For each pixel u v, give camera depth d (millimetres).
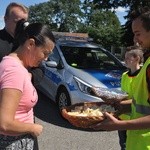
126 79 4074
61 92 7172
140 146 2623
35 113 7348
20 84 2256
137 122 2475
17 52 2400
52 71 7625
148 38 2520
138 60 3988
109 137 6102
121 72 7188
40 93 8859
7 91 2205
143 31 2512
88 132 6320
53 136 5988
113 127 2512
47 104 8086
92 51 7945
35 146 2689
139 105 2576
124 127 2494
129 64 4051
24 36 2355
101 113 2707
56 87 7410
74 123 2598
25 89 2312
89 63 7508
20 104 2328
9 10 3547
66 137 5984
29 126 2303
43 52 2361
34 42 2322
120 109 2994
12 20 3527
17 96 2232
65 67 7254
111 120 2514
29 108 2404
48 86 7863
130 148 2689
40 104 8070
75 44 8047
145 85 2504
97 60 7703
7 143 2418
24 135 2461
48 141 5723
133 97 2695
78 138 5969
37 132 2344
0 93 2227
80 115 2602
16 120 2252
